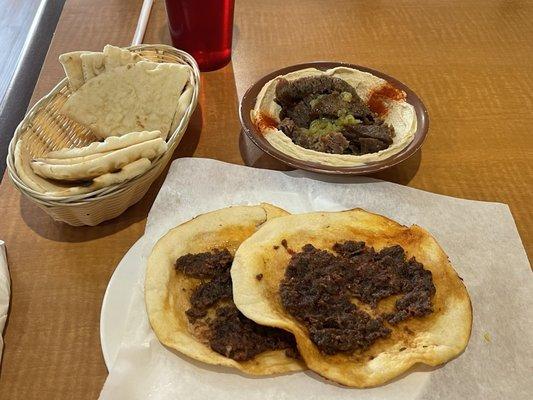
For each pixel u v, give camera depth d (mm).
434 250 301
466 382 259
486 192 363
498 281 303
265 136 354
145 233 320
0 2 866
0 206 349
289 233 304
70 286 305
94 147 315
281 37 496
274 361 259
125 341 263
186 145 388
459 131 406
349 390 250
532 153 391
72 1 534
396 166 378
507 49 491
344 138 359
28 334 283
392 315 274
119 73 349
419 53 483
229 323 272
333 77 389
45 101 360
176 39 438
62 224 338
